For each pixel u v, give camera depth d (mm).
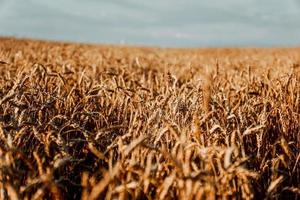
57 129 3854
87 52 16906
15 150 3055
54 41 30406
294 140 4938
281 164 4184
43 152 3885
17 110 4191
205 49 36938
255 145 4508
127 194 2982
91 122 4887
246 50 35062
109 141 4133
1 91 5648
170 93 5207
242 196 3180
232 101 5602
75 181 3822
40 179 2873
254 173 3074
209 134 3857
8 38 30578
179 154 3137
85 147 4137
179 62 16516
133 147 2957
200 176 2857
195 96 4777
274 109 4930
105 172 2955
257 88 6422
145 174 2945
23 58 11531
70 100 4969
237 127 4066
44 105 4477
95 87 5297
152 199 3203
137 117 4391
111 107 5027
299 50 32250
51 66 9047
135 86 7609
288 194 3979
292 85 5930
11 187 2811
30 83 5734
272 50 33906
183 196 2902
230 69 12133
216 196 3053
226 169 3010
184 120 4211
